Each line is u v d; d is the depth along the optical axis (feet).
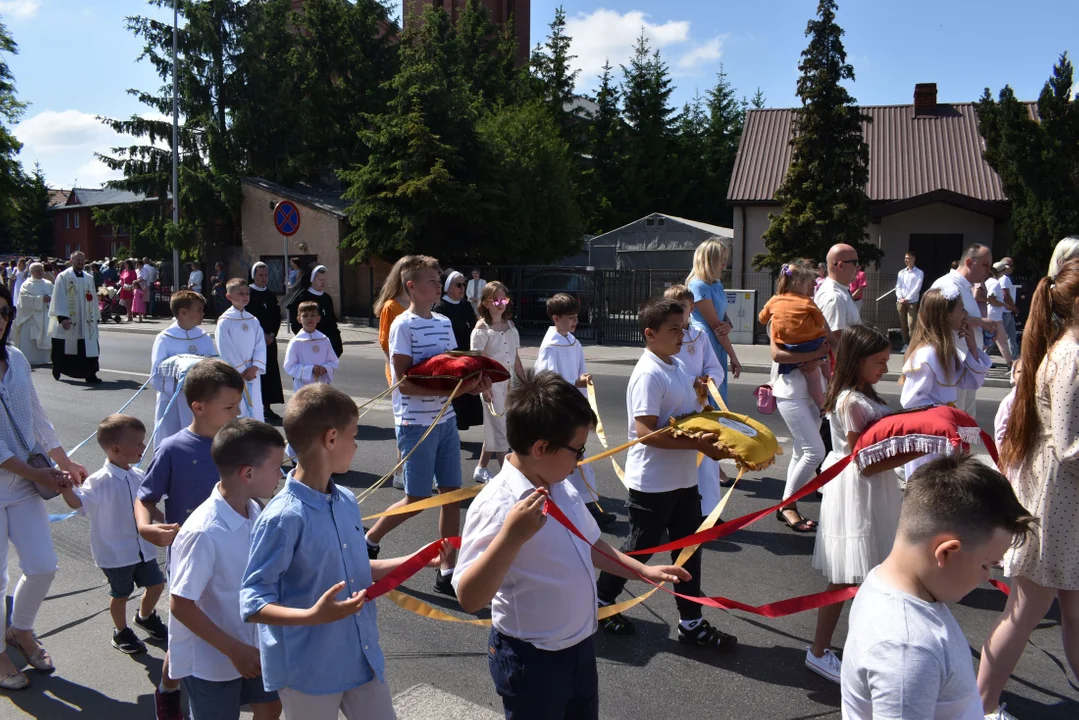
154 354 19.01
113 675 13.26
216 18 98.94
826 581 16.89
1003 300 48.06
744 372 50.19
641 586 16.87
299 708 8.41
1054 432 10.17
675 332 13.71
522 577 8.20
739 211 81.20
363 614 8.77
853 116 67.62
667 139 157.58
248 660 8.98
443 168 74.49
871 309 67.77
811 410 19.65
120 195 209.46
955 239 69.97
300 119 99.25
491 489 8.34
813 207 67.67
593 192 140.36
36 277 51.75
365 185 76.69
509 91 116.67
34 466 12.91
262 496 9.75
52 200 258.78
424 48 106.11
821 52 67.67
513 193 81.82
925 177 77.56
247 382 25.38
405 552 18.63
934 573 6.51
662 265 95.40
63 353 44.04
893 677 6.25
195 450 11.80
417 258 16.83
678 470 13.79
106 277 98.02
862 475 11.82
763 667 13.34
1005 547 6.44
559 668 8.27
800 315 19.35
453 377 15.74
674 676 13.04
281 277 92.32
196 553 9.25
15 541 13.02
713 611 15.56
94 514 13.75
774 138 86.84
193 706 9.60
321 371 29.14
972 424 11.09
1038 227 57.77
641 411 13.64
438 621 15.20
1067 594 10.60
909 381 17.07
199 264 94.27
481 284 68.44
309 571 8.41
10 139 126.41
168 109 98.78
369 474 25.55
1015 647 10.77
